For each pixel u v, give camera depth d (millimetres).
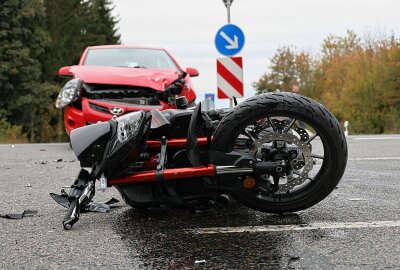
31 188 5812
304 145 3822
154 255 3121
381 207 4285
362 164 7328
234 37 13148
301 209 3975
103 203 4680
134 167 3967
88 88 8820
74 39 50812
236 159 3781
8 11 37688
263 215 4098
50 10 49031
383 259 2904
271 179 4598
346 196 4816
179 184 3906
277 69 66562
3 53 37875
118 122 3904
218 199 4148
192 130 3895
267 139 3807
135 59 9938
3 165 8078
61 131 46969
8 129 33812
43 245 3412
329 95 55406
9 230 3850
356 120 43562
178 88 8859
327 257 2965
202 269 2830
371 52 47406
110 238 3539
